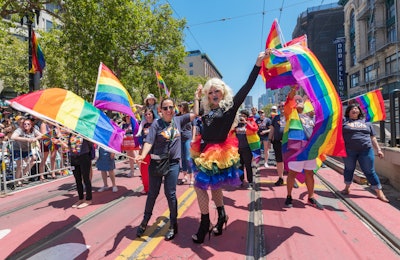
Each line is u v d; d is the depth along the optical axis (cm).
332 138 356
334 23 5019
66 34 1202
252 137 616
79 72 1413
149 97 542
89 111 328
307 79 346
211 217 430
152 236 367
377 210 439
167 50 1773
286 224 395
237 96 325
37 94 304
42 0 1132
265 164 881
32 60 1021
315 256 304
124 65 1570
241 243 339
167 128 354
